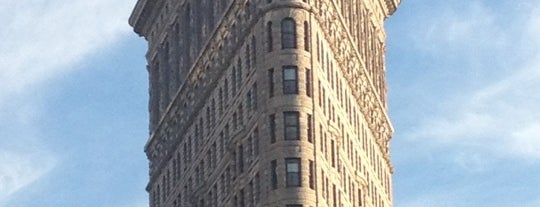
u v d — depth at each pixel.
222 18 182.75
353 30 195.88
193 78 193.12
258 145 167.75
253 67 171.88
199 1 195.12
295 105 166.00
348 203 179.50
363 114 194.88
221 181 179.12
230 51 179.50
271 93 167.25
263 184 165.12
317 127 167.12
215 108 184.25
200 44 192.88
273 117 166.50
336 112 177.88
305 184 163.38
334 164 173.25
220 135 181.12
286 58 167.88
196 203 188.00
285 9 169.75
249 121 171.38
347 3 194.25
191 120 192.88
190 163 192.38
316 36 171.25
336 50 181.00
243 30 175.75
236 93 176.88
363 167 191.12
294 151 164.25
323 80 172.75
